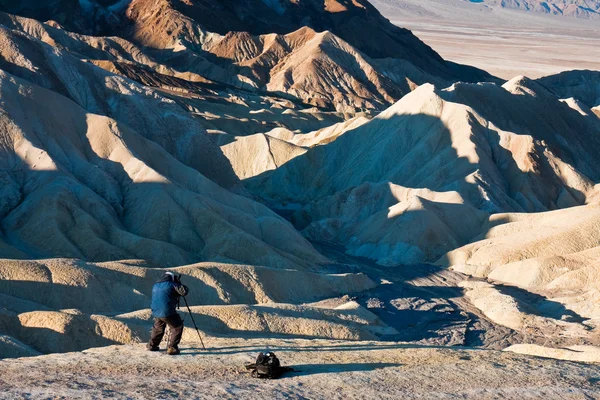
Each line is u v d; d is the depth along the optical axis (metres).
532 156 99.88
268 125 152.38
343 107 191.38
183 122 91.62
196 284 55.38
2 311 36.97
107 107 87.06
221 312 44.53
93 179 72.75
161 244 64.19
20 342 33.25
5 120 70.81
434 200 88.38
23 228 62.50
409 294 65.25
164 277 17.56
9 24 174.62
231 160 124.31
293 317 47.44
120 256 61.31
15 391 12.12
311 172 114.12
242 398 13.17
